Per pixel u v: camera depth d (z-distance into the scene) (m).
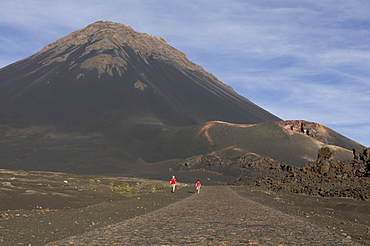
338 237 12.98
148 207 22.34
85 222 15.16
